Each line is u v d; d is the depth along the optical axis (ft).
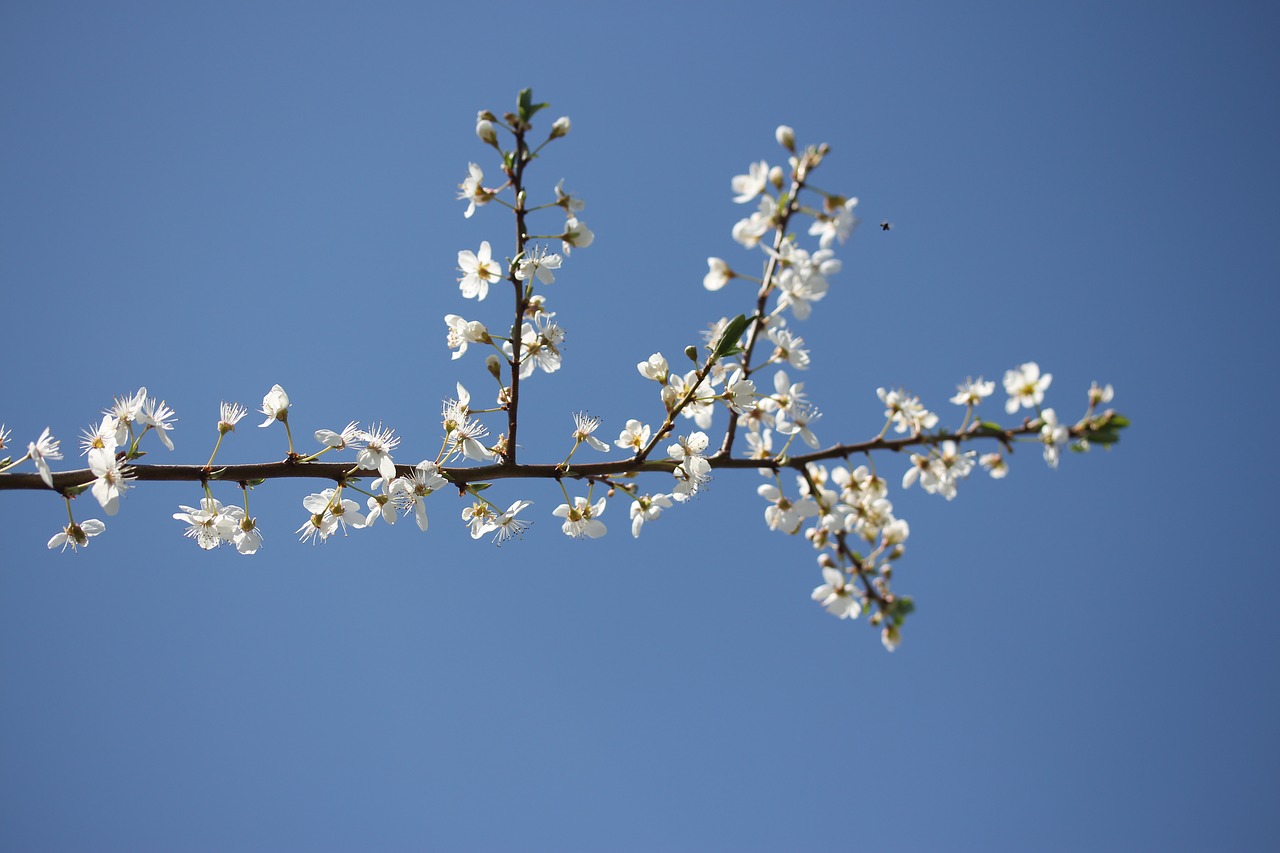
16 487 4.81
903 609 4.78
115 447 4.86
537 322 5.09
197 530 4.99
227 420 4.96
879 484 4.89
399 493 5.01
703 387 5.06
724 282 4.88
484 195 4.94
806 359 5.02
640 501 5.03
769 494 4.94
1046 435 4.77
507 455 5.00
